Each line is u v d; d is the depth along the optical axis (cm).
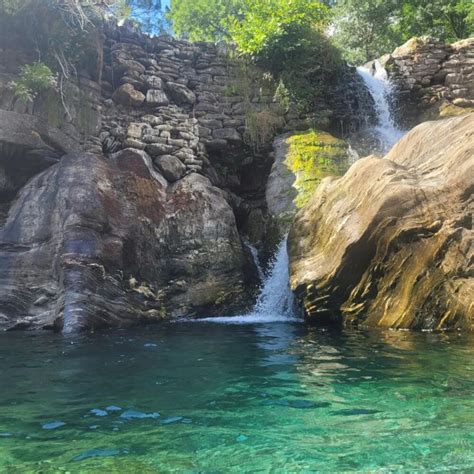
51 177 854
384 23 1970
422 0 1973
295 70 1243
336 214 727
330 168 1027
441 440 275
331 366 457
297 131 1176
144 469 247
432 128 759
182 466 250
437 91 1345
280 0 1280
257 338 618
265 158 1159
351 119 1289
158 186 962
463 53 1371
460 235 627
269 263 940
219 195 1006
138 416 325
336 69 1312
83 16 966
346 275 693
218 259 912
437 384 386
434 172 687
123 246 808
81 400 360
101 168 887
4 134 854
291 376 423
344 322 706
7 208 884
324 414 324
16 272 751
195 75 1167
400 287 660
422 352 503
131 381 412
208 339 615
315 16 1323
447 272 626
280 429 299
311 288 720
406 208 661
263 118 1162
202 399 361
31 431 299
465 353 493
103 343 589
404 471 239
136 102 1071
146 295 806
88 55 1015
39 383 406
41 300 729
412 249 653
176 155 1058
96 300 723
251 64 1230
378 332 639
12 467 250
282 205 977
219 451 268
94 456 263
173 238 904
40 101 915
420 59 1377
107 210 825
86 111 990
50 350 545
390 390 374
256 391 380
